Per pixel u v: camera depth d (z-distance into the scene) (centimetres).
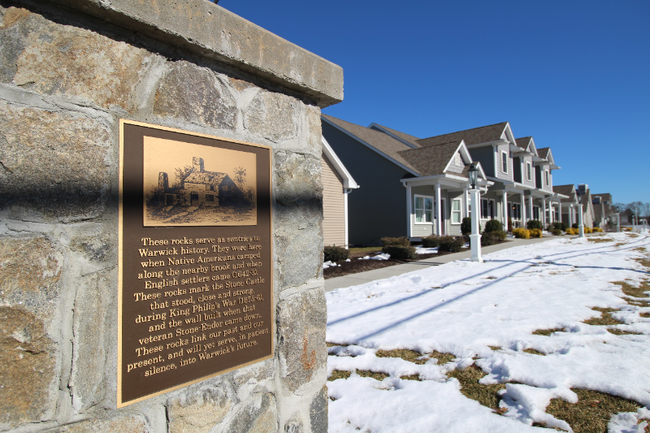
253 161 196
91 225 142
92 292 141
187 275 167
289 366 205
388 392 310
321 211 234
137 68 156
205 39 169
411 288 733
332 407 288
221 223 180
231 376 179
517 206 3175
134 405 148
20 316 126
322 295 229
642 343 389
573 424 253
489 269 970
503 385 312
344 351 403
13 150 126
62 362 133
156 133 160
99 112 145
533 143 3147
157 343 156
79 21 142
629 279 787
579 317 493
